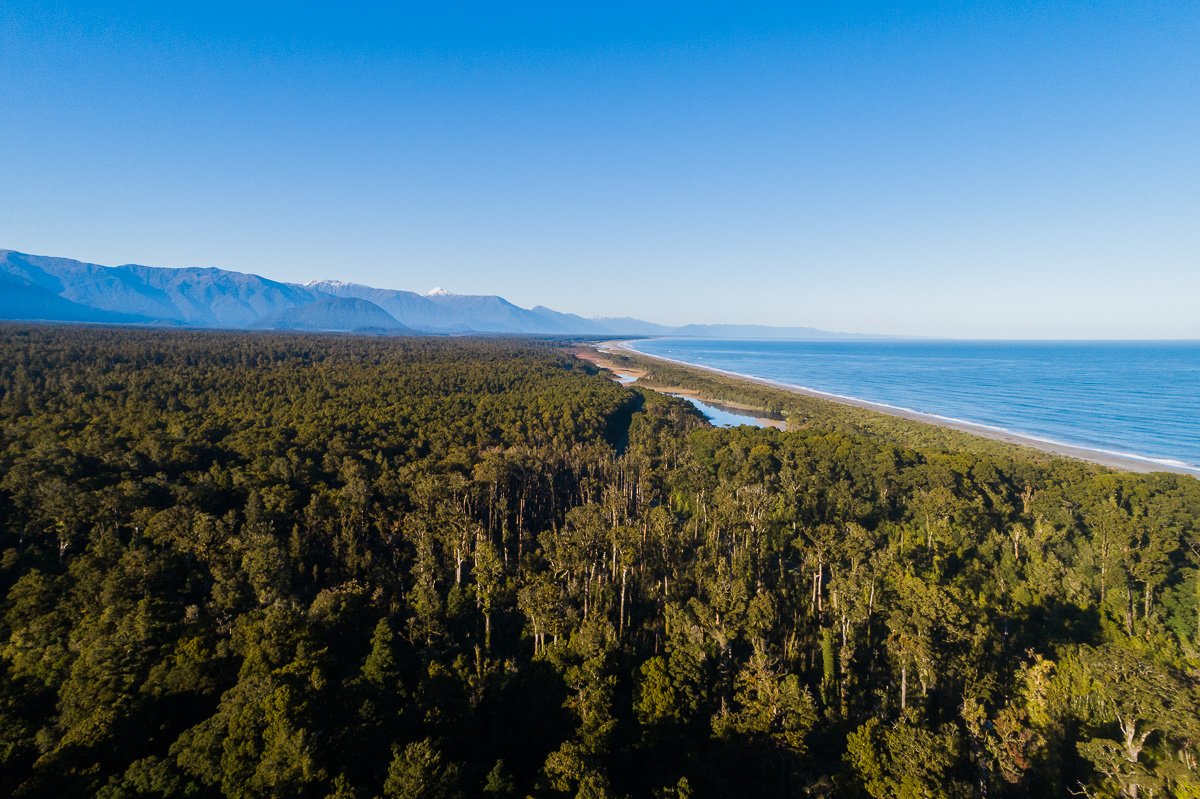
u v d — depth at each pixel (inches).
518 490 3718.0
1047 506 3159.5
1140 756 1514.5
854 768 1497.3
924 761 1418.6
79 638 1875.0
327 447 3816.4
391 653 1867.6
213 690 1681.8
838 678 1985.7
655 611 2400.3
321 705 1470.2
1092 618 2287.2
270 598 2183.8
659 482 4104.3
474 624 2324.1
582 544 2566.4
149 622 1929.1
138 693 1630.2
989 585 2388.0
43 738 1434.5
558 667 1861.5
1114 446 6038.4
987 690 1850.4
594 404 6250.0
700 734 1732.3
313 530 2807.6
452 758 1536.7
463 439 4451.3
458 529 2738.7
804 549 2691.9
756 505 3026.6
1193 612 2240.4
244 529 2647.6
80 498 2674.7
